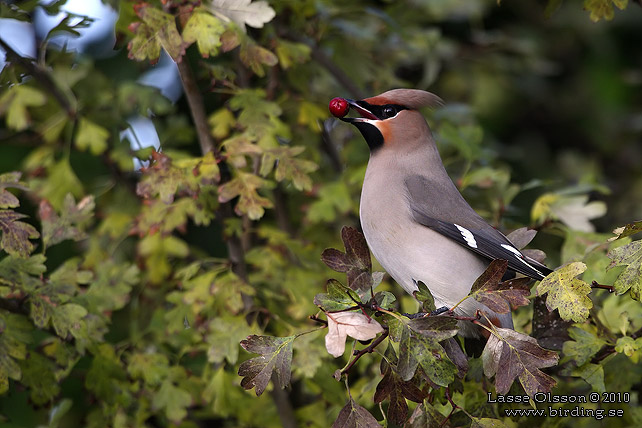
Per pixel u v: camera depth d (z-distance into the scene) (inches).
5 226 278.8
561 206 356.5
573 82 569.0
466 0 474.0
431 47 457.1
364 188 335.3
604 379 283.3
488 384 277.9
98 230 393.1
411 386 234.5
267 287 370.9
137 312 378.0
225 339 320.2
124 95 399.9
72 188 388.8
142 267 378.0
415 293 242.2
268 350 237.5
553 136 571.2
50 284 293.9
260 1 311.4
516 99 556.7
